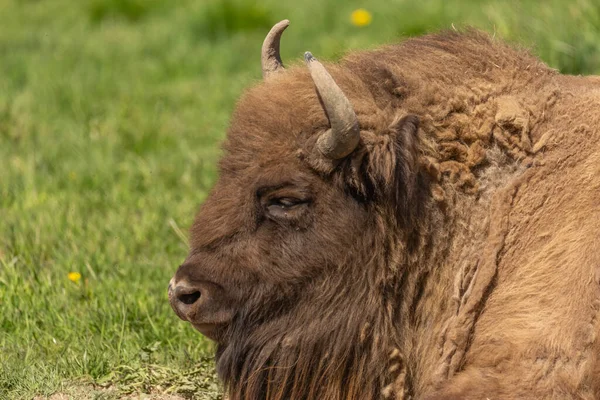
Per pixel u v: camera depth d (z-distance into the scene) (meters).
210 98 36.12
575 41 29.62
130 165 29.20
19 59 42.09
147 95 36.84
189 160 29.50
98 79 38.94
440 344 15.40
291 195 15.20
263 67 17.53
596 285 13.95
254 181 15.35
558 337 13.94
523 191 15.20
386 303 15.59
